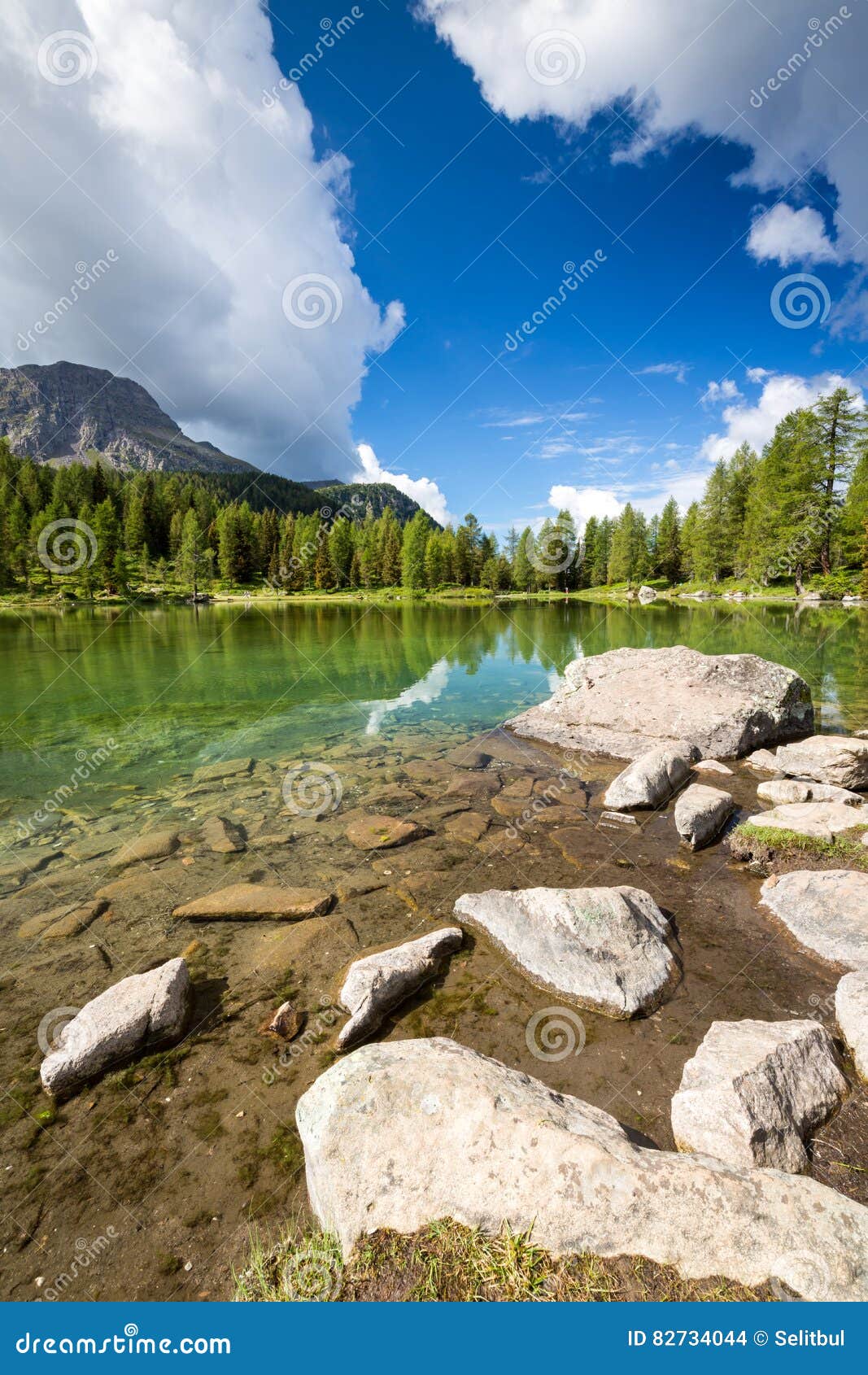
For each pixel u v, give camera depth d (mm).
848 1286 2434
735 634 33062
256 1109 3883
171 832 8719
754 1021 4355
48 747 13742
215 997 4965
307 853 7805
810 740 10758
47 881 7242
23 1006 4973
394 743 13414
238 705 17891
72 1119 3852
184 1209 3244
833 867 6598
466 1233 2725
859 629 33844
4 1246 3105
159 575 102750
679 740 11984
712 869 7102
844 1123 3621
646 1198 2715
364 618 54906
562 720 13969
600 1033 4457
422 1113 3180
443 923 6008
